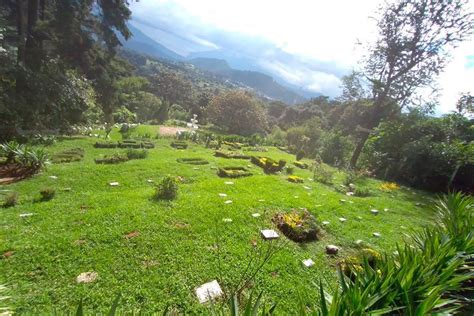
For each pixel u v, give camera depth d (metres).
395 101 19.64
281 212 6.82
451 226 4.35
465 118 16.48
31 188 8.10
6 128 13.52
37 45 19.30
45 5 21.92
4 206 6.63
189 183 9.74
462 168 13.91
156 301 3.62
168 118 42.22
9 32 17.56
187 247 4.86
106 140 16.73
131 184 9.23
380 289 2.48
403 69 18.62
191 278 4.11
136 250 4.65
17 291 3.60
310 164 17.70
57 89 17.14
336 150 20.62
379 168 17.66
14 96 15.08
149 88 67.31
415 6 17.52
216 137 23.02
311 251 5.43
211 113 35.97
